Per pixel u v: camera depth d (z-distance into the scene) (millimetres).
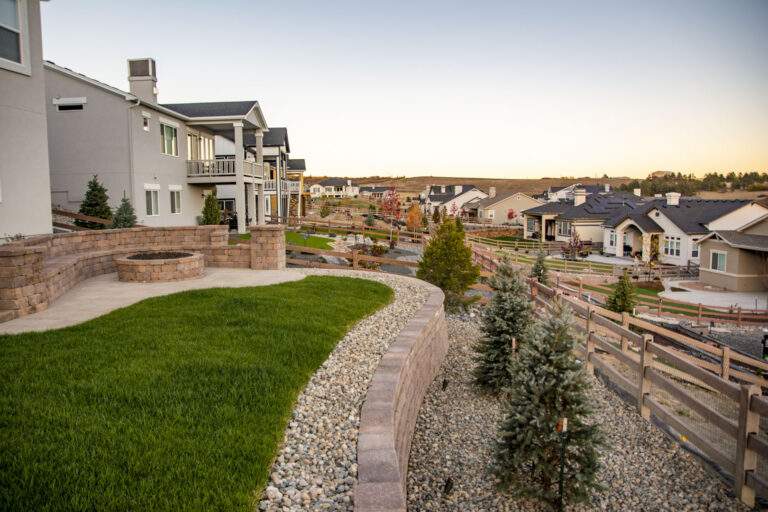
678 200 39031
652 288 28500
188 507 3430
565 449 6000
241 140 26859
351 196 149125
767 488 5605
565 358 6031
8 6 11531
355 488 3770
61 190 22453
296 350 6906
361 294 11211
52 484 3496
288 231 38281
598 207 49906
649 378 8016
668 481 6547
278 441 4629
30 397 4863
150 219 23828
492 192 83125
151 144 23828
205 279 12312
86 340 6727
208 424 4633
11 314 7949
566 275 29078
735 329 19750
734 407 9633
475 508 6016
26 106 12039
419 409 8641
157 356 6219
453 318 15414
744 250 27297
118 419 4543
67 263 10492
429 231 49094
